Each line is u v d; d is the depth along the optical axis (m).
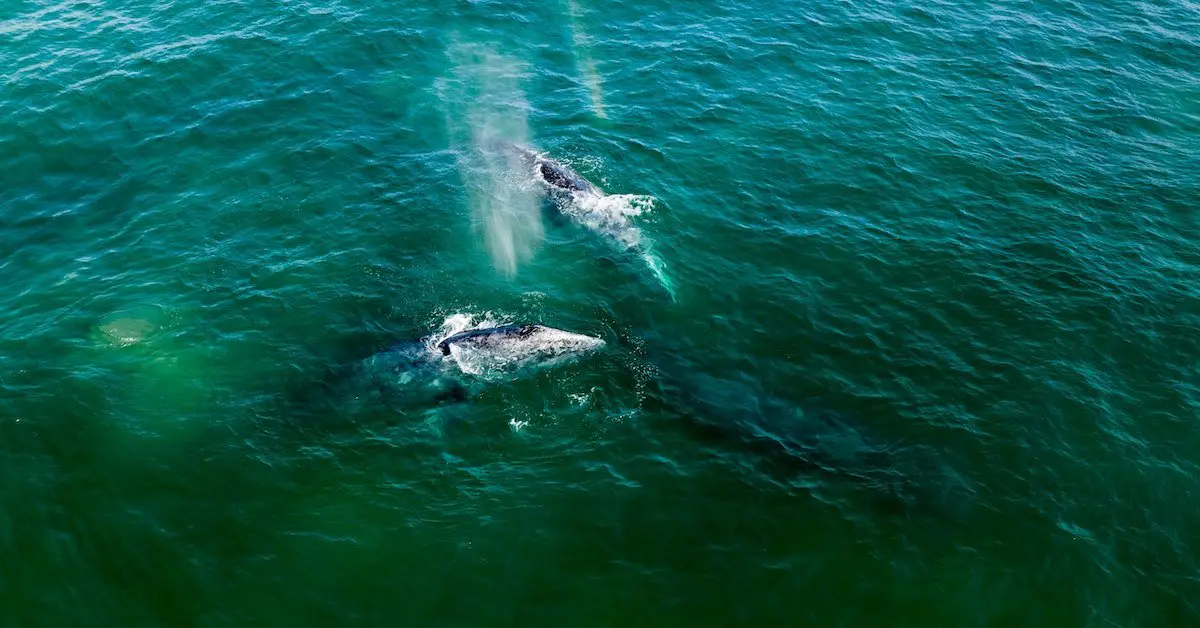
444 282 35.84
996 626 24.89
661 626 24.27
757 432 30.09
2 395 29.61
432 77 48.41
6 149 41.25
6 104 43.59
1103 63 51.94
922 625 24.77
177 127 43.44
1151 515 28.08
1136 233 39.78
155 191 39.72
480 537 26.25
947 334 34.44
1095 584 26.02
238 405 30.06
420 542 26.03
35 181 39.94
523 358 31.86
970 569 26.25
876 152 44.03
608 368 32.12
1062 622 25.06
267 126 43.88
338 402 30.34
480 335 32.19
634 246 38.00
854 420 30.80
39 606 23.78
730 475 28.53
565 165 42.31
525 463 28.59
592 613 24.47
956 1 57.41
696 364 32.66
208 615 23.86
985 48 52.75
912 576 25.98
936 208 40.81
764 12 55.25
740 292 36.00
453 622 24.09
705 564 25.89
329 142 43.16
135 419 29.25
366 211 39.25
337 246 37.38
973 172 43.03
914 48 52.44
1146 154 44.88
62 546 25.25
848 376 32.50
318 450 28.69
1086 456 29.83
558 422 30.00
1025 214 40.62
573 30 53.00
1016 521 27.67
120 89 45.22
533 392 30.95
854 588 25.55
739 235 38.88
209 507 26.67
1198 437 30.64
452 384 31.03
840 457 29.41
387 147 43.25
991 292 36.34
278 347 32.47
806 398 31.55
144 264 35.91
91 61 47.03
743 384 31.95
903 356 33.41
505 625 24.09
